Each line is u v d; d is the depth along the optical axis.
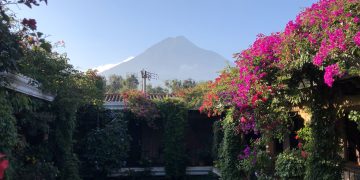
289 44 5.43
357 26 4.48
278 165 7.73
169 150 14.11
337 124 6.47
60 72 9.29
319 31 5.06
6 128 5.84
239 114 7.70
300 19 5.45
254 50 6.39
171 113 14.33
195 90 16.97
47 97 9.01
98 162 13.25
